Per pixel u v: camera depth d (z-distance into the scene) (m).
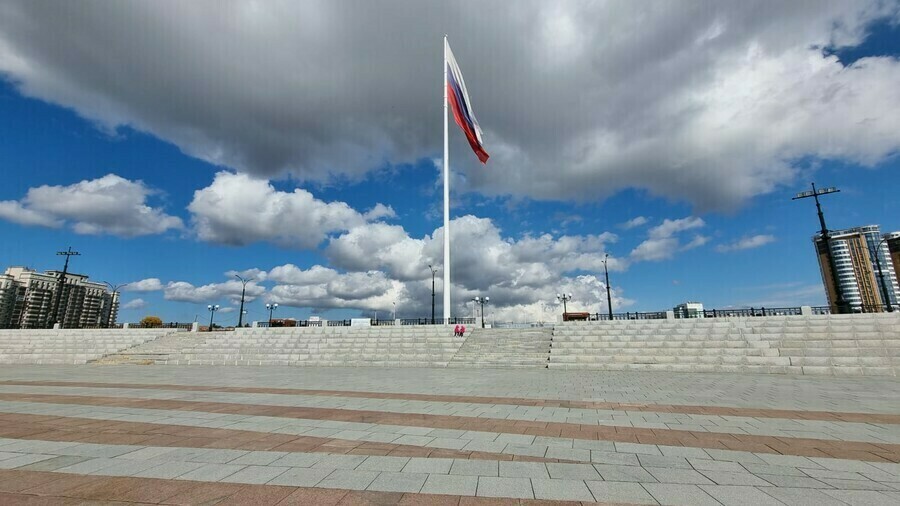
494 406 10.89
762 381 16.81
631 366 22.02
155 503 4.44
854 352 19.86
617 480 5.28
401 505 4.43
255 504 4.43
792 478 5.37
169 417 9.34
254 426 8.42
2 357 31.11
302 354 28.44
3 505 4.36
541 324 33.47
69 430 8.02
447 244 34.66
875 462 6.06
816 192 28.42
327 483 5.09
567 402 11.56
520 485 5.07
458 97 38.12
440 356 26.05
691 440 7.35
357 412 10.03
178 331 37.22
